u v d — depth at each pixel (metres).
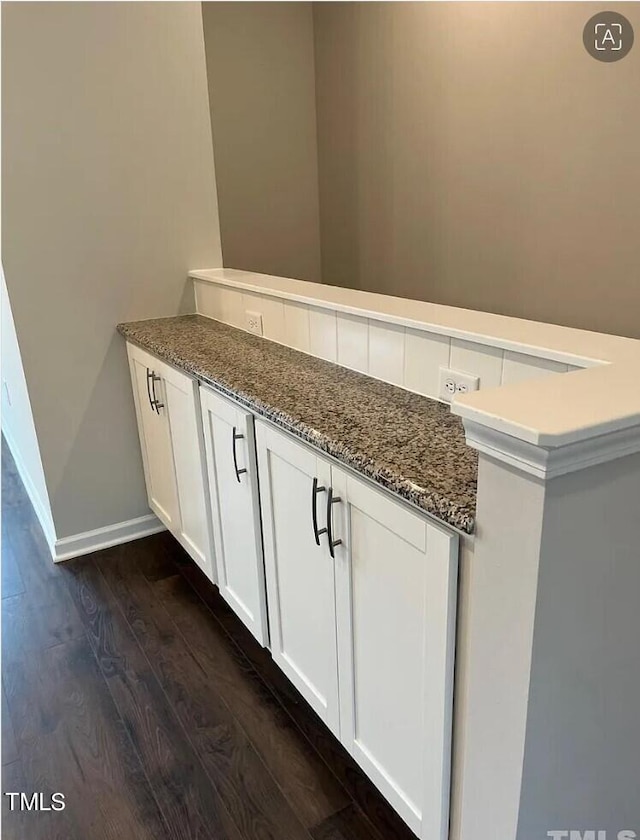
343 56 3.64
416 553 1.09
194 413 1.95
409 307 1.67
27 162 2.18
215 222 2.60
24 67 2.10
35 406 2.42
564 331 1.36
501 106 2.82
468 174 3.06
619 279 2.53
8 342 2.67
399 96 3.34
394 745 1.30
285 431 1.46
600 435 0.77
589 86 2.45
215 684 1.91
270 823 1.48
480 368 1.36
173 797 1.55
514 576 0.87
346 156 3.82
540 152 2.70
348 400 1.50
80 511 2.62
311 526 1.43
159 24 2.29
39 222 2.25
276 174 3.93
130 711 1.81
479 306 3.19
